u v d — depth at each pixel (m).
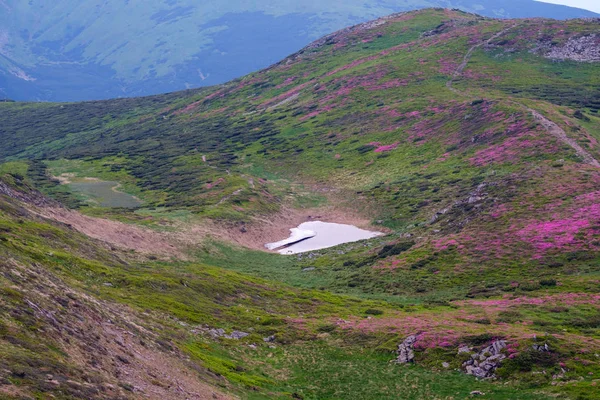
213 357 52.59
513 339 54.62
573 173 108.56
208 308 68.94
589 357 50.84
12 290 36.91
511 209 100.56
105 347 38.12
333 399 50.06
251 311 71.75
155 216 123.31
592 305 66.06
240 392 45.09
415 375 53.41
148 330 50.22
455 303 74.06
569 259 80.81
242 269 102.00
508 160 133.50
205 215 126.50
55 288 45.00
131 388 33.41
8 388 25.55
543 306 67.44
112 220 111.56
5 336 30.84
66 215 94.94
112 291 62.03
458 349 56.03
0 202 77.69
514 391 48.25
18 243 61.81
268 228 129.50
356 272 95.88
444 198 127.38
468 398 48.31
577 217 90.38
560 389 46.97
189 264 93.12
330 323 67.50
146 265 83.88
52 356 31.45
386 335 61.94
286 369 55.84
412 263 92.31
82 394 28.70
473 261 87.56
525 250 86.25
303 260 109.94
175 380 39.66
